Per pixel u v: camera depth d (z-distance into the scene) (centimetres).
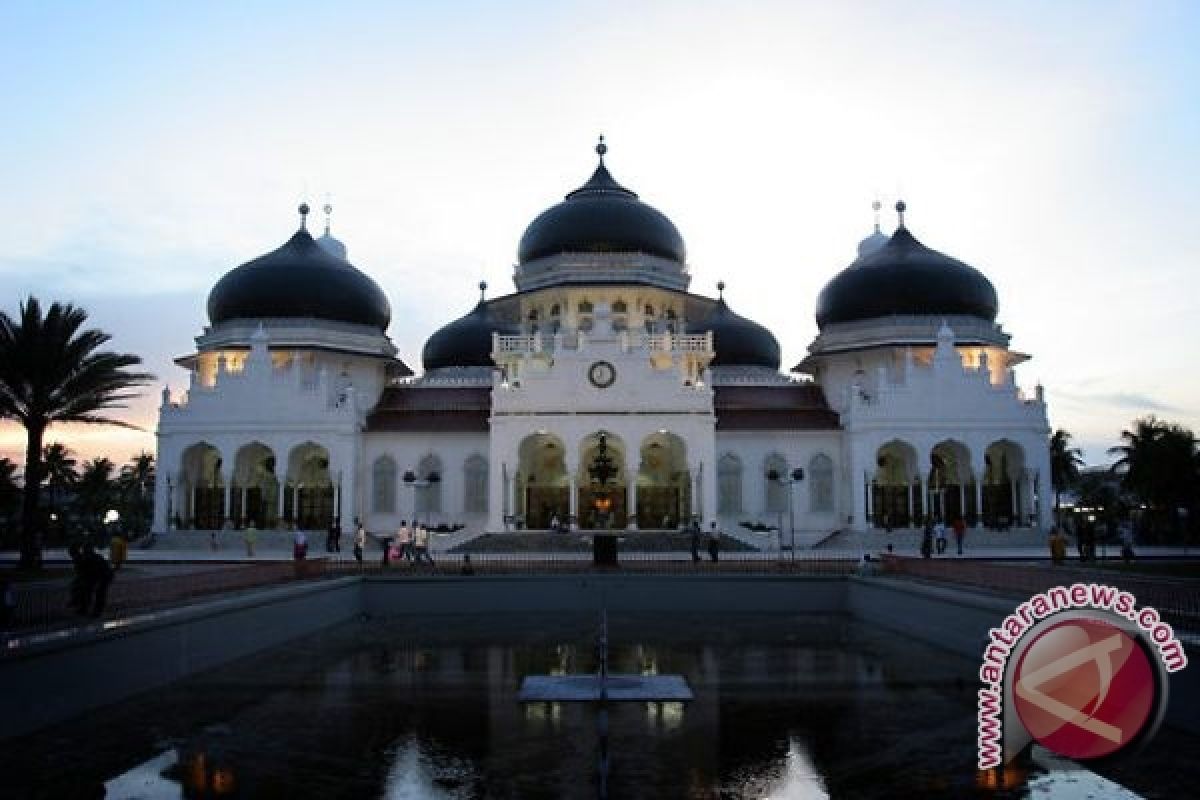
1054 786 1745
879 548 6700
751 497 7319
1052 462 10531
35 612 2433
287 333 7569
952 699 2466
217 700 2438
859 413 7100
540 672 2856
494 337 7469
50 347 4753
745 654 3172
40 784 1758
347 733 2123
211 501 7350
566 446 6831
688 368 7419
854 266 8106
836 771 1845
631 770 1850
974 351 7700
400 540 5084
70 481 10800
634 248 7969
